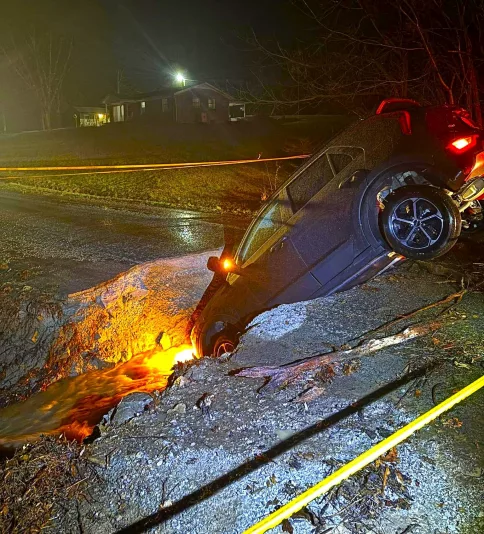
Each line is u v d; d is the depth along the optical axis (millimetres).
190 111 48906
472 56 10172
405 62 11312
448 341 4504
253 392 4062
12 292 8445
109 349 8094
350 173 5375
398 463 3158
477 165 4863
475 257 6586
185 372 4516
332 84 12148
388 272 6160
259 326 5191
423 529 2748
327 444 3400
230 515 2977
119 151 30734
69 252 10375
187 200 15383
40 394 7180
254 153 26234
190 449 3467
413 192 4867
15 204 15625
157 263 9250
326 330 4965
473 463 3096
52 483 3301
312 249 5629
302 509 2910
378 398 3820
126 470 3361
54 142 38969
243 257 6219
